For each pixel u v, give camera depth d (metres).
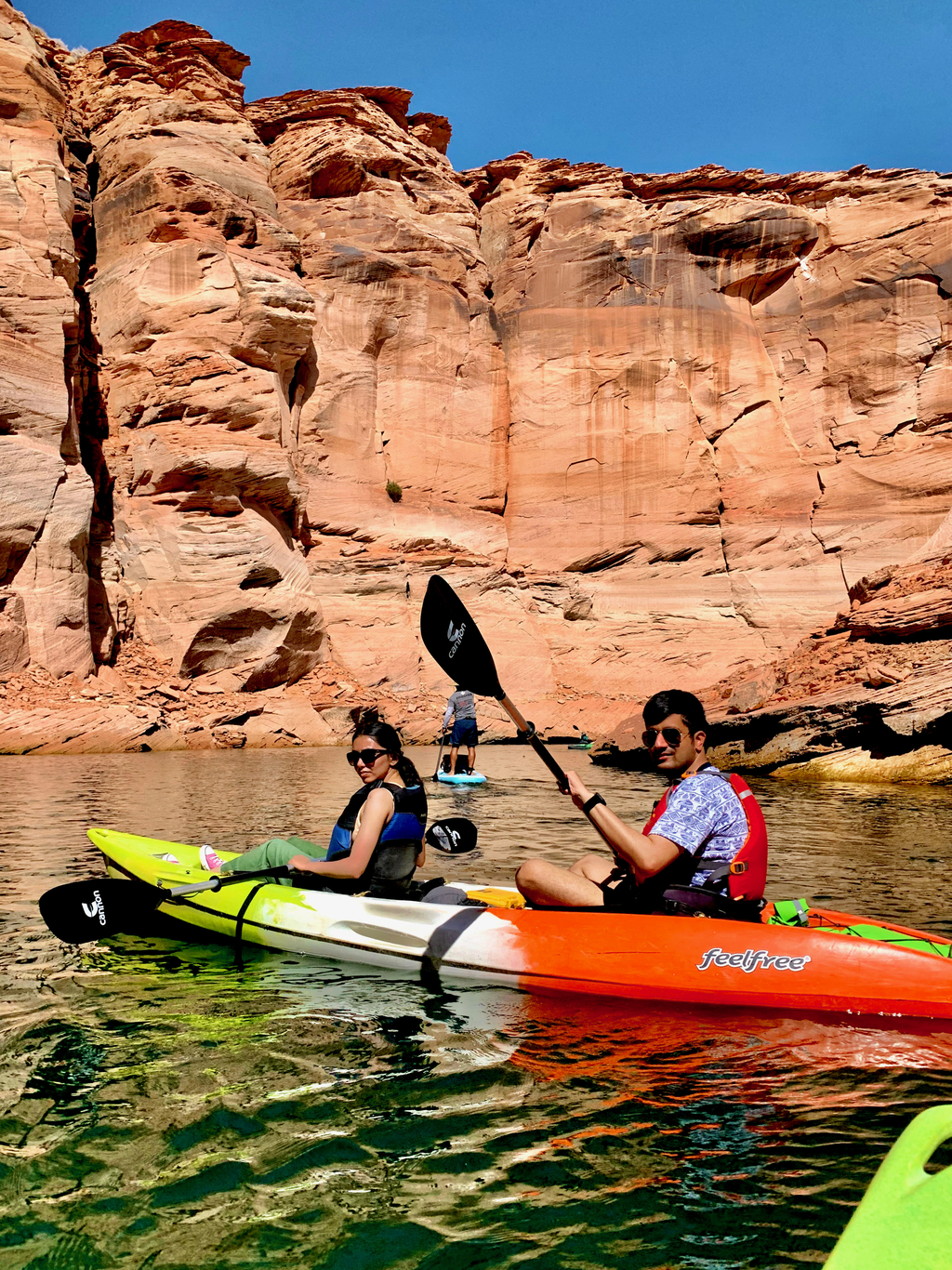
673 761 3.62
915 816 8.65
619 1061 2.77
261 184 25.17
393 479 26.38
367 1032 3.01
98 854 5.95
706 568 26.97
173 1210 1.95
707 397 27.84
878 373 26.73
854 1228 1.13
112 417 22.09
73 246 20.05
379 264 26.16
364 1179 2.08
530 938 3.56
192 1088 2.56
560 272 28.33
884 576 16.73
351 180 26.72
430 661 24.69
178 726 17.69
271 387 22.30
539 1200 1.99
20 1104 2.45
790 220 27.72
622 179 29.34
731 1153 2.20
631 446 27.53
